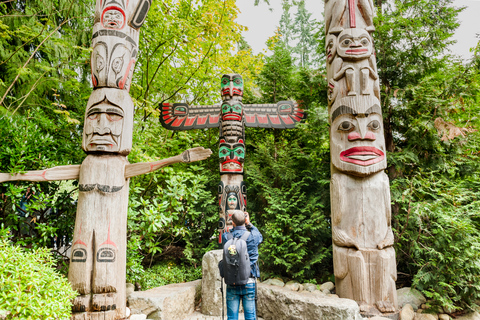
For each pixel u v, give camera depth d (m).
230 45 7.51
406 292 4.21
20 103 5.45
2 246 2.89
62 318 2.73
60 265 4.54
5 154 4.09
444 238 4.11
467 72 5.16
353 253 4.03
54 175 3.69
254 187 5.92
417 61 5.42
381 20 5.25
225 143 5.33
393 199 4.86
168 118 5.97
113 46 3.87
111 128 3.72
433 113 5.16
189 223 6.17
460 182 5.17
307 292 4.14
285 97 7.06
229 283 2.82
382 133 4.34
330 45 4.71
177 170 6.47
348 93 4.37
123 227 3.67
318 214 5.06
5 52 5.59
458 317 3.96
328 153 6.03
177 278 5.25
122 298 3.53
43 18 6.01
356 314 3.40
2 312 2.32
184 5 7.03
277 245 5.15
